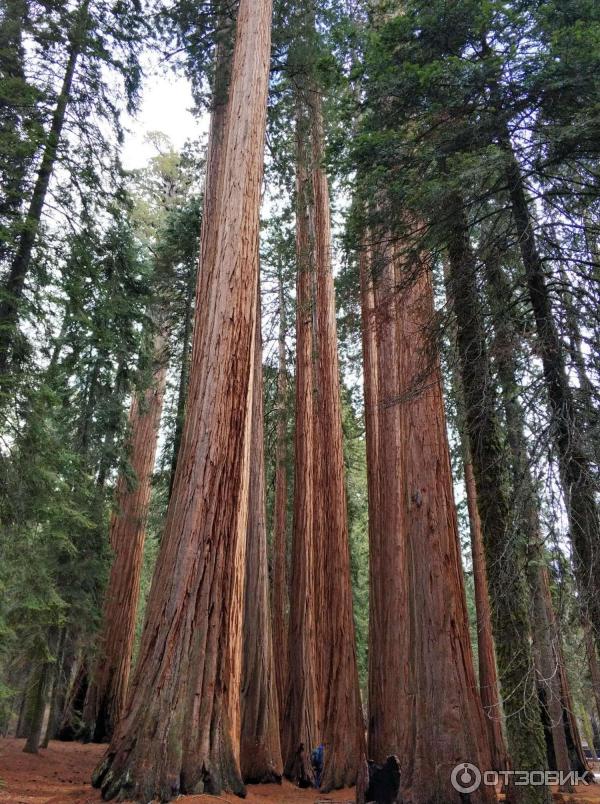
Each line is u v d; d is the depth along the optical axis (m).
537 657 5.82
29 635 11.52
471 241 7.76
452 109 6.34
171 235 17.64
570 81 5.44
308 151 14.84
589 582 4.95
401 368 7.86
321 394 13.38
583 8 5.58
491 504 6.40
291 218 16.84
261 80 9.38
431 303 7.80
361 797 6.46
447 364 7.16
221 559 7.28
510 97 5.99
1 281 8.82
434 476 7.37
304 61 12.89
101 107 10.67
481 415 6.20
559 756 12.23
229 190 8.77
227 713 6.86
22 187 9.28
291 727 12.30
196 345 8.98
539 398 5.73
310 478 13.98
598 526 5.13
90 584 13.40
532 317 6.36
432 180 6.05
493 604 6.02
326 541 12.44
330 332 13.75
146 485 18.38
